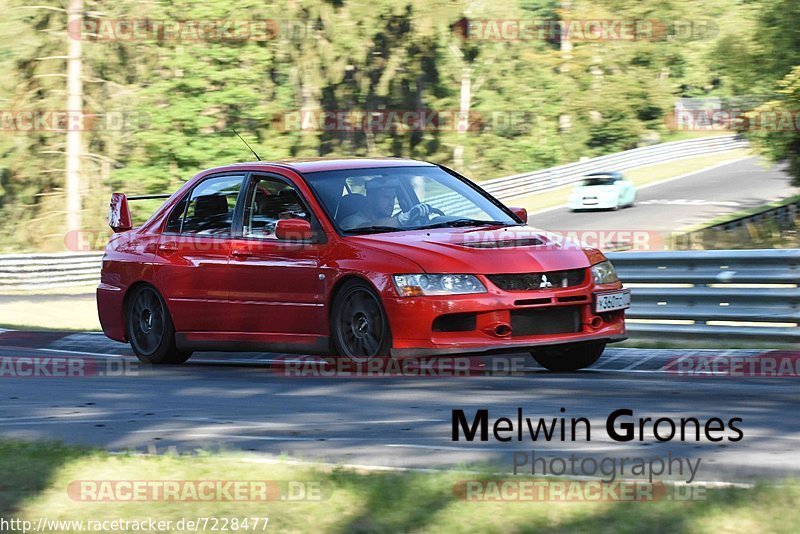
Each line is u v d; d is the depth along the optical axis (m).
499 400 22.44
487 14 176.88
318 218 27.69
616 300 26.77
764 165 100.19
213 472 14.80
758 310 32.84
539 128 194.38
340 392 24.17
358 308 26.34
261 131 149.75
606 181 131.25
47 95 140.00
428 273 25.17
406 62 175.12
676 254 34.69
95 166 140.88
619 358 29.52
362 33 160.50
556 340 25.53
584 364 28.02
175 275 30.69
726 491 13.13
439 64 186.00
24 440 18.02
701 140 190.75
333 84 167.50
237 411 21.95
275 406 22.47
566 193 150.12
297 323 27.73
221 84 145.38
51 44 139.38
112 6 139.88
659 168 175.12
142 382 27.42
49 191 146.12
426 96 186.50
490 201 30.14
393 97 179.88
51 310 62.38
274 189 29.22
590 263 26.70
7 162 140.38
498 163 191.12
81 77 136.12
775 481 13.84
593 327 26.38
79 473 14.95
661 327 34.81
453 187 29.91
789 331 32.16
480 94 190.88
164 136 140.12
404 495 13.22
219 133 146.50
